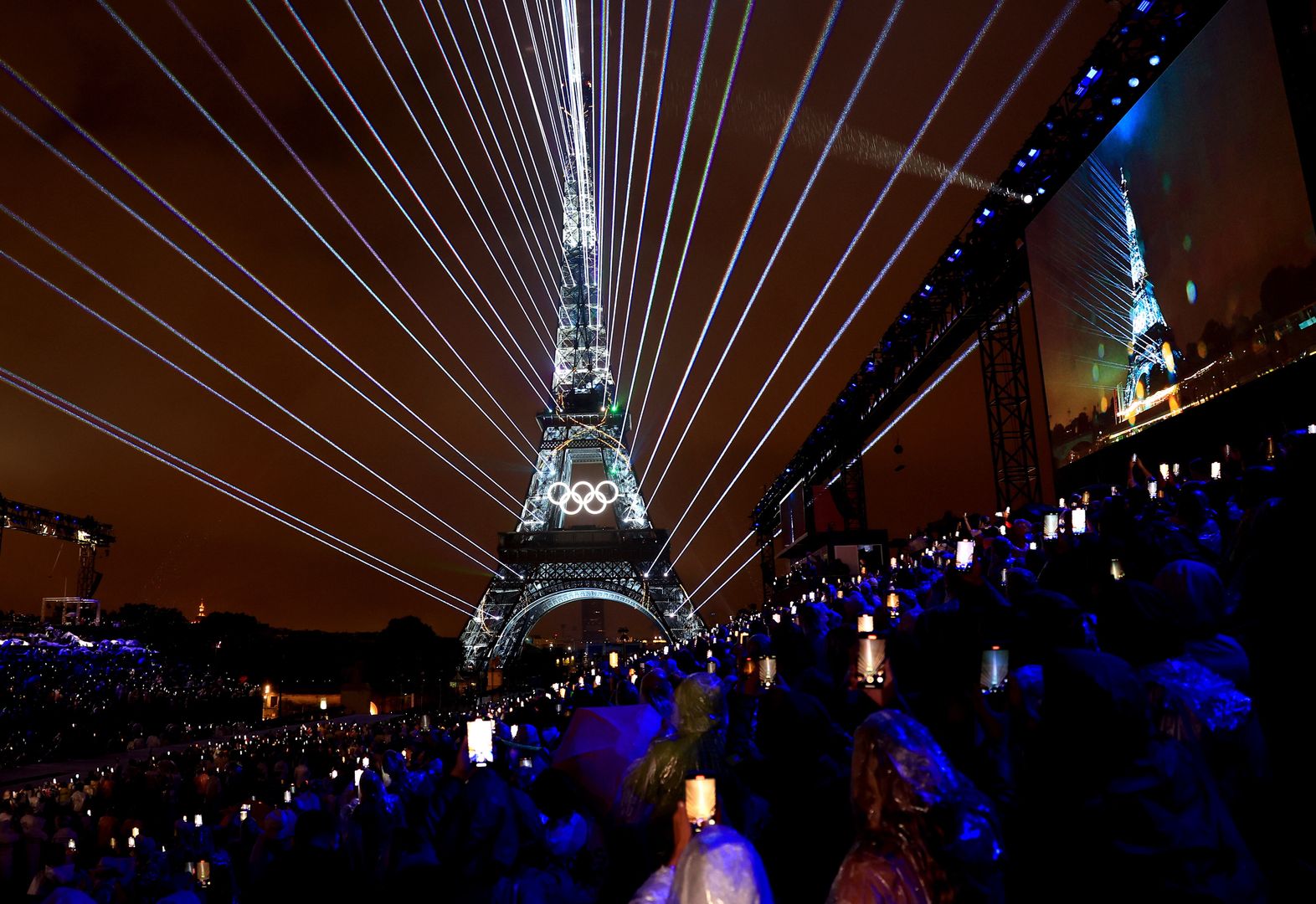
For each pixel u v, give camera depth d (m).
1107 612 5.40
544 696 23.14
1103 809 4.33
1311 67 16.61
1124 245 22.20
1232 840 4.33
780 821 7.15
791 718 7.14
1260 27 17.27
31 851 22.77
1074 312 24.62
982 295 29.97
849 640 9.02
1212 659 5.37
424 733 21.25
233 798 34.41
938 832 3.61
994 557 12.30
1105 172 22.75
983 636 7.72
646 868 7.06
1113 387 23.14
